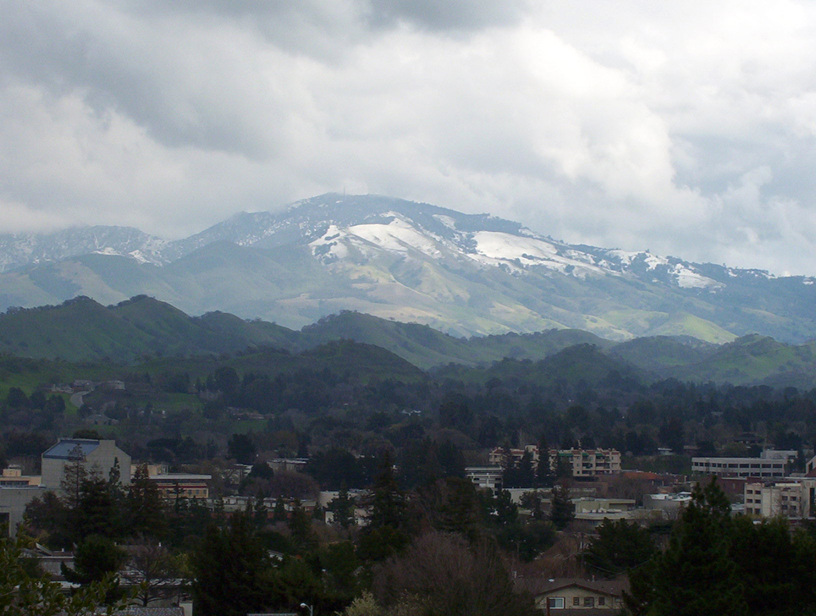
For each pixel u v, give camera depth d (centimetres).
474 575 8300
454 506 12012
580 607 9975
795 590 6769
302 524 13475
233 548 8794
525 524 15262
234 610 8600
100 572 9200
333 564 9650
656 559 7244
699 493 7544
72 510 12825
